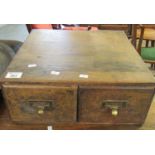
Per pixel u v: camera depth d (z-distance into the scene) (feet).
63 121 2.17
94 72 2.08
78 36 3.07
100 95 1.97
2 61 2.69
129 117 2.13
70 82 1.92
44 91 1.94
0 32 9.04
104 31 3.34
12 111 2.08
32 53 2.47
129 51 2.58
